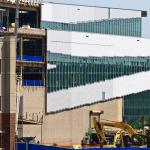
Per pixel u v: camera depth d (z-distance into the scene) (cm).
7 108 12450
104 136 18325
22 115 19525
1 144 12431
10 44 12412
